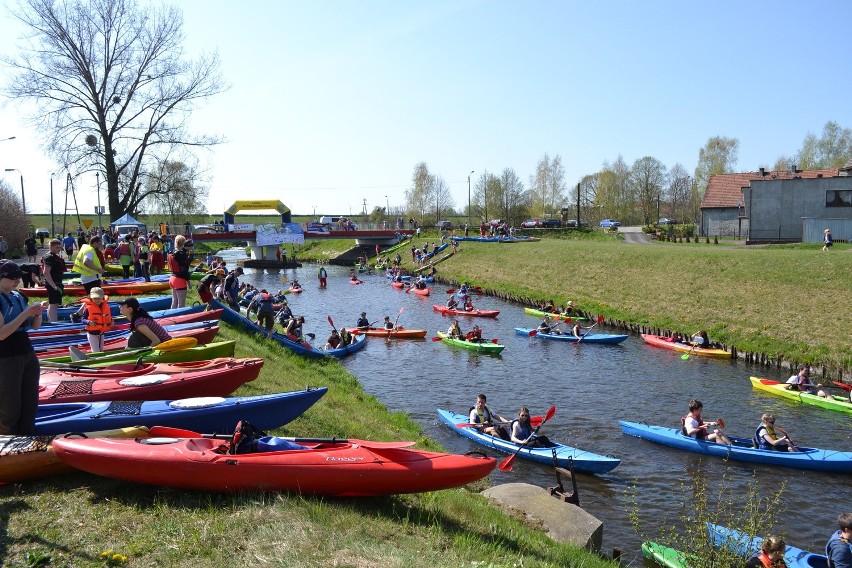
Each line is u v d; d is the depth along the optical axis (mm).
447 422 17156
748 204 53688
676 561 9695
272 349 19344
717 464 14789
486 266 55312
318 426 11156
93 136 40281
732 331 27391
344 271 68125
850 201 50344
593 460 13984
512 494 11148
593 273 42344
